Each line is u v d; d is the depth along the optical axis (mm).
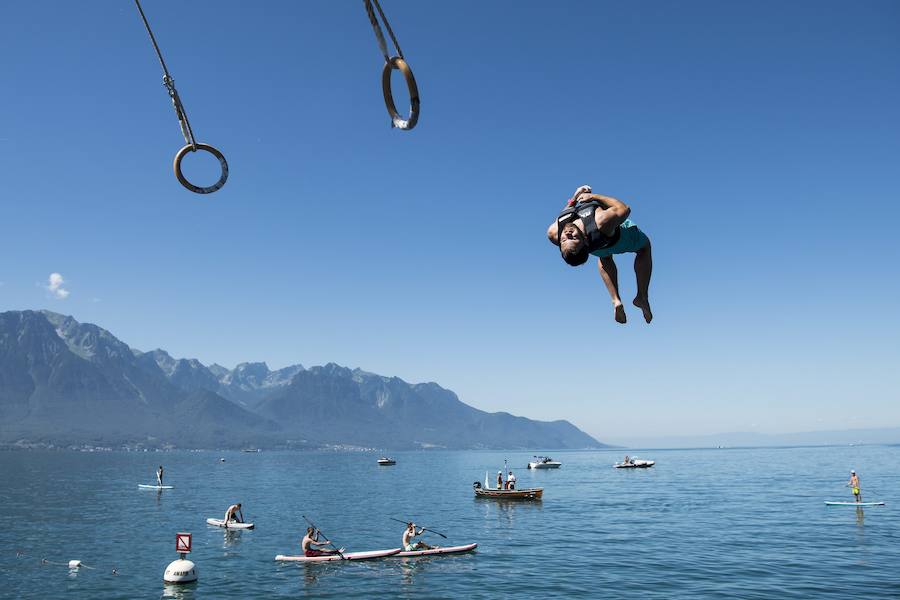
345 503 70812
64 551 37844
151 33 4676
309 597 25750
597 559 33188
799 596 24641
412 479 129375
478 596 25484
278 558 33875
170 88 4801
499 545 38375
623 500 68125
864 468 131000
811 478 99562
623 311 3865
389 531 46625
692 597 24812
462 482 117375
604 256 3941
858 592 25094
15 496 82875
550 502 67812
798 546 35844
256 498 79312
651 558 33188
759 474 117000
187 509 64562
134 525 50594
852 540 37375
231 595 26234
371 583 28109
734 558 32719
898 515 48375
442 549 35281
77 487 102250
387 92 3611
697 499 67250
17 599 25734
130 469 182750
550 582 27812
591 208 3422
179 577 28406
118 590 27188
